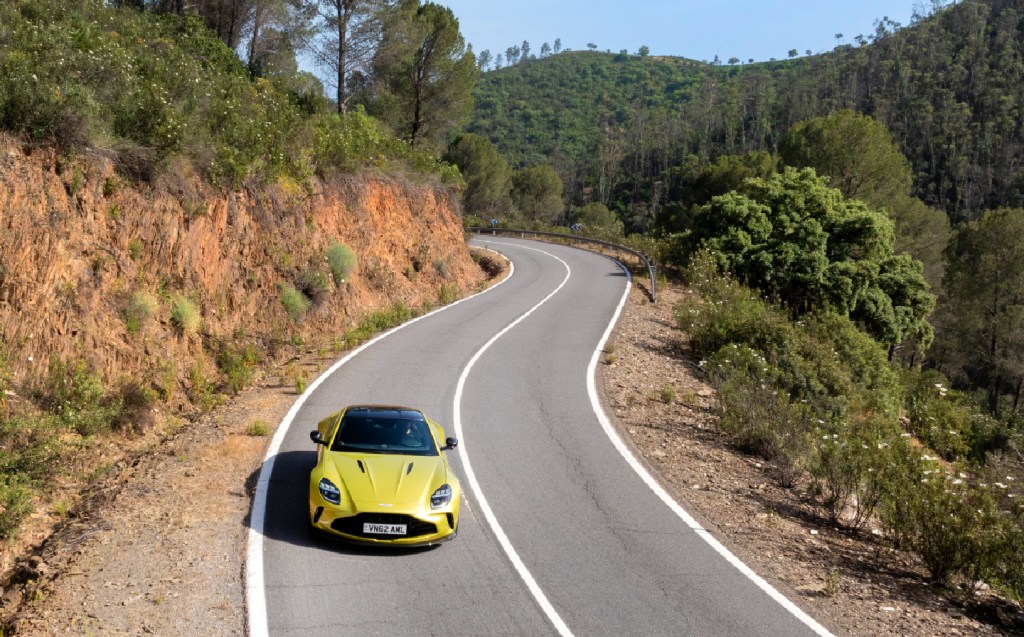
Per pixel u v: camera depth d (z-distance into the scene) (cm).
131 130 1366
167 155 1407
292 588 704
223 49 2598
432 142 4972
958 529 893
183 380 1331
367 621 661
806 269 3195
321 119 2656
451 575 776
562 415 1482
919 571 948
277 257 1848
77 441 1011
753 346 2173
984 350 5962
